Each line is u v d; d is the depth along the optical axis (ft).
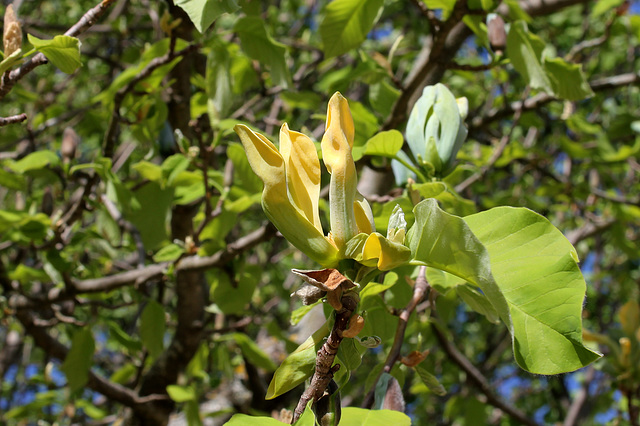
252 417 3.59
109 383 13.60
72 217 10.43
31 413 16.17
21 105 19.24
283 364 3.89
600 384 18.89
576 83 8.70
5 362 22.18
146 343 11.17
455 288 5.57
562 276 3.71
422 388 12.37
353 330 3.49
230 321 16.69
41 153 9.80
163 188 10.78
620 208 15.65
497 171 17.38
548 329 3.62
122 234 13.71
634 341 10.27
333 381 3.81
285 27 23.09
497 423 22.44
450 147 6.55
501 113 12.80
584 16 20.68
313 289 3.50
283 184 3.66
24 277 11.97
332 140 3.82
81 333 11.77
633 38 19.26
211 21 6.03
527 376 23.73
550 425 24.36
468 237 3.40
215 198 11.53
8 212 10.11
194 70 13.44
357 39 8.90
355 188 3.81
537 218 3.93
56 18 23.08
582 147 15.15
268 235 9.81
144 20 20.58
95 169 9.61
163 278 11.21
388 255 3.55
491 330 25.79
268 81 14.08
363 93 19.97
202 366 14.49
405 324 5.62
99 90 23.09
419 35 21.34
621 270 23.97
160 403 14.38
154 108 10.37
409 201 6.22
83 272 12.60
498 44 8.44
